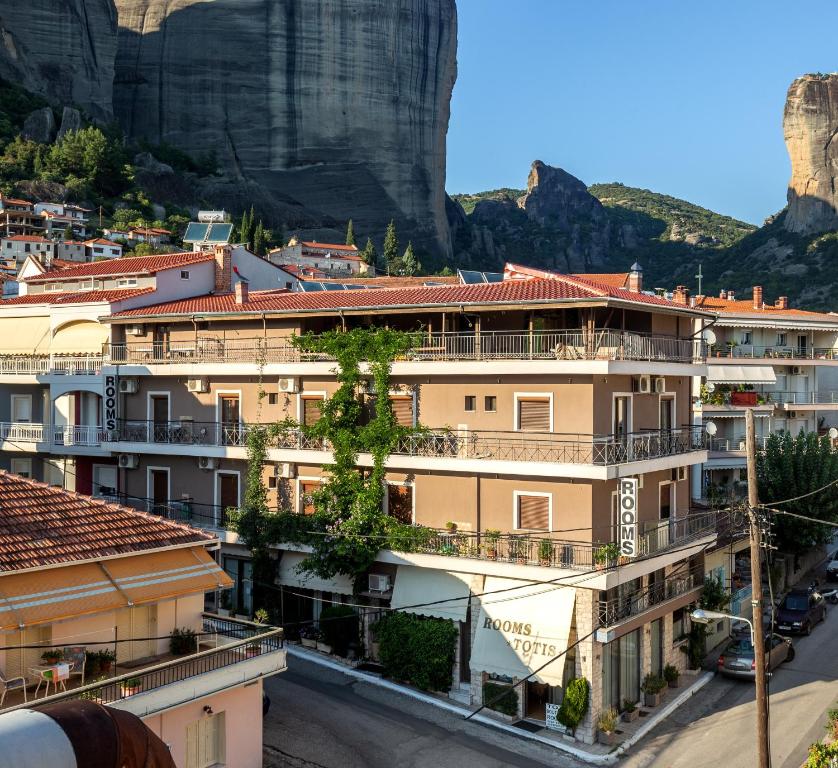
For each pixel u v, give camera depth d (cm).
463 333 3659
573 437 3362
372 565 3722
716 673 3853
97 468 4669
